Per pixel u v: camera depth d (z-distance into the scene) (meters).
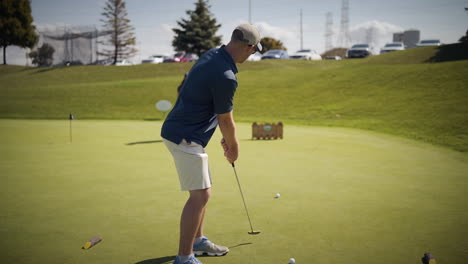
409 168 5.67
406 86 17.31
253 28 2.34
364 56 37.06
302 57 39.31
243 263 2.43
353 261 2.46
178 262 2.34
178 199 3.92
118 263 2.43
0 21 46.03
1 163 6.00
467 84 15.49
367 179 4.90
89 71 36.84
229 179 4.89
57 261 2.46
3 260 2.46
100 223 3.19
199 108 2.29
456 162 6.20
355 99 17.22
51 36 40.47
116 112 18.47
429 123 11.77
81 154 6.89
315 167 5.74
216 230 3.02
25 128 11.98
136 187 4.43
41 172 5.29
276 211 3.51
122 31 53.97
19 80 34.22
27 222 3.21
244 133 11.04
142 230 3.03
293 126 13.39
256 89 21.45
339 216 3.37
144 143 8.46
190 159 2.32
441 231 3.00
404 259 2.49
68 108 19.30
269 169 5.57
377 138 9.60
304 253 2.58
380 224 3.17
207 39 55.47
